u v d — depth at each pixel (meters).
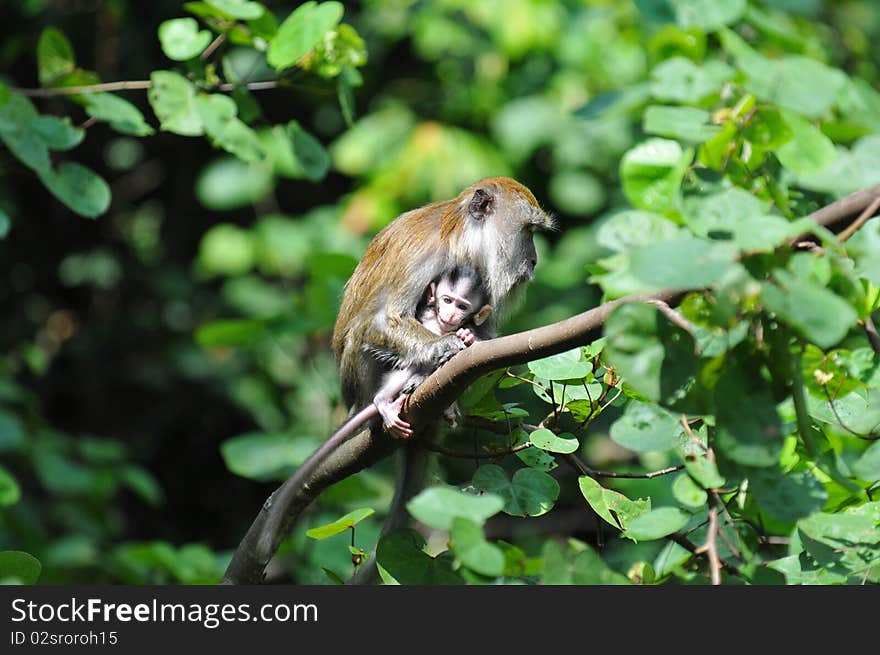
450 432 10.60
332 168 22.62
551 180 20.09
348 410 10.80
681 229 8.35
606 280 7.35
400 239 10.45
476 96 20.09
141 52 20.78
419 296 10.22
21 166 13.02
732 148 7.82
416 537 7.42
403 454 10.02
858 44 17.44
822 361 7.03
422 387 8.04
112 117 9.79
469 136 19.12
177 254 23.00
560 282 18.70
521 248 10.65
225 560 14.34
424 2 20.25
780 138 7.73
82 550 14.93
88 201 9.52
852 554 6.93
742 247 5.72
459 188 18.69
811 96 7.54
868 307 7.04
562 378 7.79
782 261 6.00
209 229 23.03
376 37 20.75
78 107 20.34
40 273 22.84
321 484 8.81
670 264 5.63
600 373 8.27
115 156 22.73
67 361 22.44
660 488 14.63
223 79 13.20
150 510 21.94
